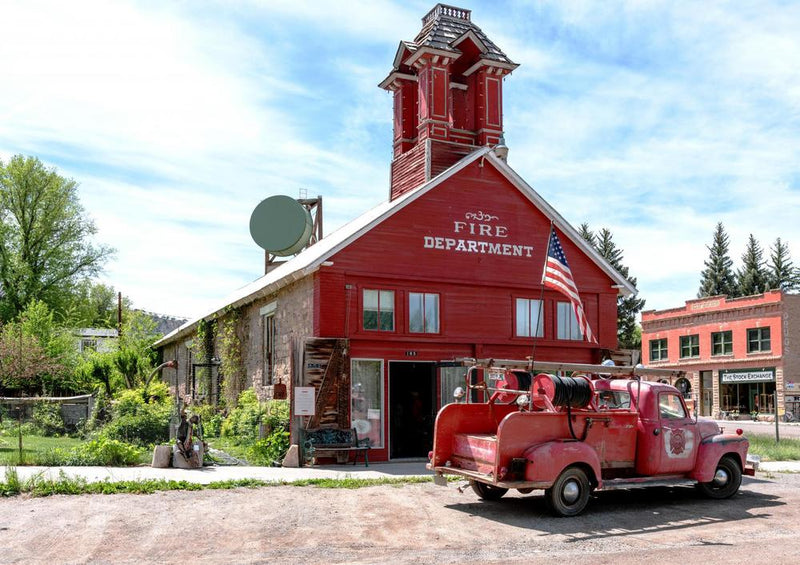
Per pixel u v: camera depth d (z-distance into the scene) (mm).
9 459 14875
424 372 20250
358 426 18016
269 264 32875
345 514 10938
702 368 53438
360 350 18203
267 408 18969
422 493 13055
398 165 22406
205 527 9805
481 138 21516
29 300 49375
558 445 11195
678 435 12586
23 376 29188
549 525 10523
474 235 20125
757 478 15953
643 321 59688
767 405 48656
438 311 19406
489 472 11172
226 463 16422
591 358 21625
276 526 9984
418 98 21906
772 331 47906
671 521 10953
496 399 12852
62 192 51438
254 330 23391
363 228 18484
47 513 10359
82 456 15242
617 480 11875
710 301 53031
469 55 22406
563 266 14148
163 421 18281
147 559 8195
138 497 11812
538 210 21234
